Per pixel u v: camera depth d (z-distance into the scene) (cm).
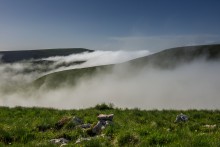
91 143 1329
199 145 1216
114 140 1451
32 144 1370
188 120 2159
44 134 1650
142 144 1313
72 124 1823
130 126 1762
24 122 1977
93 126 1722
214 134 1490
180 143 1262
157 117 2306
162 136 1390
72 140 1548
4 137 1520
